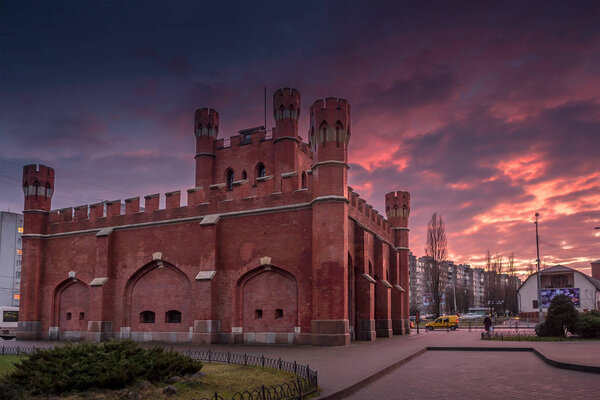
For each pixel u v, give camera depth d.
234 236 28.92
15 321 49.50
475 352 23.62
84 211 35.50
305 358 19.27
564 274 74.50
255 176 37.53
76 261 34.97
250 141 38.41
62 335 34.94
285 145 35.72
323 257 25.66
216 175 38.94
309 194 27.38
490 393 12.20
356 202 32.00
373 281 30.95
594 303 71.00
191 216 30.59
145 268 31.80
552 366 17.48
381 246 35.88
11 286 85.81
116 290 32.41
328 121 26.80
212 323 27.77
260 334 27.50
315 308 25.58
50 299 35.62
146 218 32.25
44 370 11.18
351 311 30.67
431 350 24.92
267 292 27.81
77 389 10.73
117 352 12.44
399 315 38.62
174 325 30.16
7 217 86.62
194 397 10.59
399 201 41.94
